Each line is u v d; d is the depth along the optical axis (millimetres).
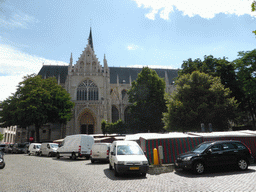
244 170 13125
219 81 31016
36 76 51500
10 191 8539
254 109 43406
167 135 20172
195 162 12586
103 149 20719
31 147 36562
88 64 69625
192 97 30922
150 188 8703
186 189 8352
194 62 41562
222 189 8180
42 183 10125
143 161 11906
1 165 16219
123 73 86562
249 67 38000
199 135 19469
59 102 52125
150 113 46062
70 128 61781
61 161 23000
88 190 8508
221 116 28562
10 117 51031
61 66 83938
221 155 13016
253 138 19281
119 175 12336
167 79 83000
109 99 67375
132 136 21438
